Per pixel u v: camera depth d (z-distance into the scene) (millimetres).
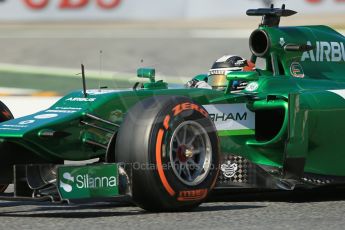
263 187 23156
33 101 40500
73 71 75250
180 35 87812
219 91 23109
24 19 97062
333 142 24438
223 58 25250
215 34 87000
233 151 22984
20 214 20906
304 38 25984
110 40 88000
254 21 92125
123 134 20312
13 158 21547
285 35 25641
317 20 82062
